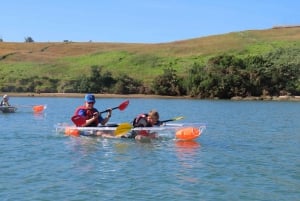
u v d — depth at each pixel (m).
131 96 76.56
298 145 18.92
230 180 12.27
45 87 81.31
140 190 11.17
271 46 105.56
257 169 13.73
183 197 10.64
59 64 103.88
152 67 99.00
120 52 111.38
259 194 10.97
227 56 81.44
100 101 61.50
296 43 106.38
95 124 20.86
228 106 51.19
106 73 84.06
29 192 10.91
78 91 80.69
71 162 14.47
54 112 38.06
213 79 75.69
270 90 77.50
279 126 27.30
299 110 44.09
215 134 22.44
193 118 33.28
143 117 20.00
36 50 123.12
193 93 77.12
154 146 17.83
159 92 79.19
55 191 11.01
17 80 85.25
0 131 22.91
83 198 10.48
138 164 14.23
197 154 16.17
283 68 79.19
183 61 100.56
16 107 40.19
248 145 18.72
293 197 10.77
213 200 10.45
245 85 75.94
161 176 12.60
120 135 19.73
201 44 115.50
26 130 23.41
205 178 12.45
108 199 10.42
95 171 13.16
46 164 14.12
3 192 10.90
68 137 20.27
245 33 124.19
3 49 122.75
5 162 14.40
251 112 40.69
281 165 14.37
